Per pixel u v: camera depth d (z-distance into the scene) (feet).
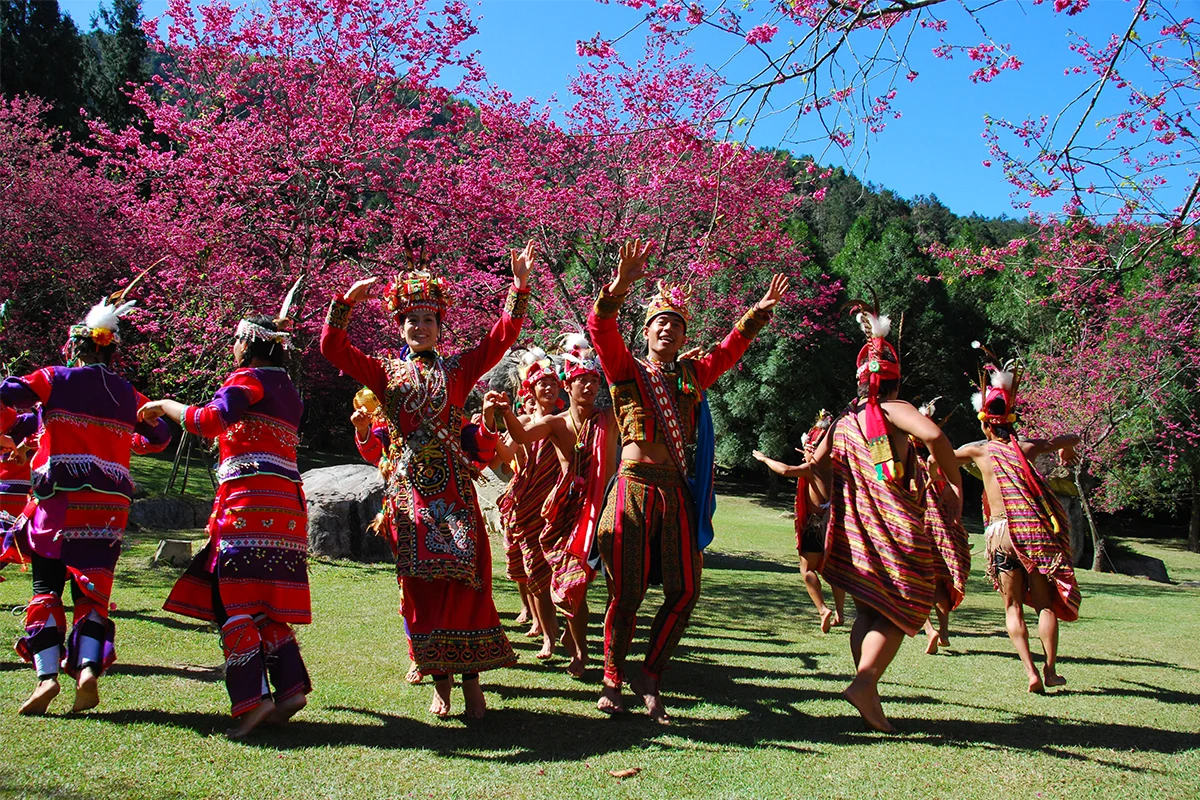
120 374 13.78
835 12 17.75
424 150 42.65
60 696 12.62
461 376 13.28
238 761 10.43
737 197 46.80
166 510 37.09
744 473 122.21
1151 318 63.00
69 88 84.84
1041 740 12.54
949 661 19.54
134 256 59.36
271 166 38.65
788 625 24.99
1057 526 16.53
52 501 12.30
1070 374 69.46
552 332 50.75
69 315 59.82
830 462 14.17
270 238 39.78
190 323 36.11
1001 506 17.22
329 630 18.52
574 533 15.49
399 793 9.70
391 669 15.42
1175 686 17.26
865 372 13.57
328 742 11.31
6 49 80.33
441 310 13.60
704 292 55.36
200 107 40.83
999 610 32.65
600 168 48.96
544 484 17.43
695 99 27.91
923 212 122.72
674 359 14.66
